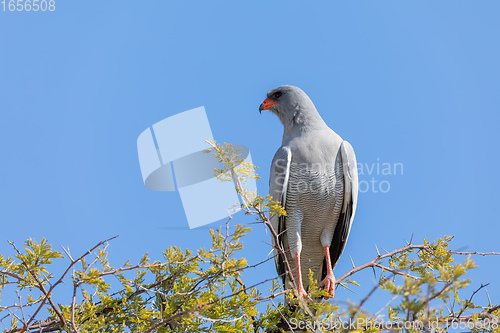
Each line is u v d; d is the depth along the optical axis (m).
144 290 5.98
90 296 6.28
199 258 5.72
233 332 5.92
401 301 4.19
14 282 5.62
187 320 5.80
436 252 6.86
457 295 5.43
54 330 5.80
